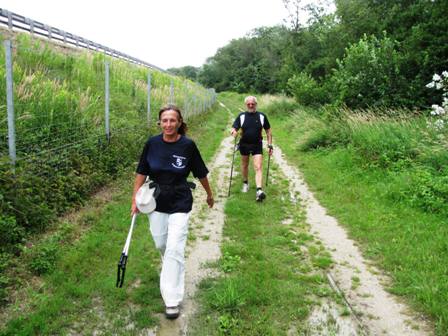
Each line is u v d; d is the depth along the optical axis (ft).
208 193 13.23
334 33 84.23
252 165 34.27
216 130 56.90
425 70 43.62
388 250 16.39
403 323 11.74
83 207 20.29
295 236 18.37
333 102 52.54
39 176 18.80
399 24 59.21
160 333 11.07
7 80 16.97
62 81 36.78
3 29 53.26
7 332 10.47
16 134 19.72
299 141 42.78
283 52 135.03
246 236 18.35
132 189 24.04
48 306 11.78
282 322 11.64
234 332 10.96
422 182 22.70
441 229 18.03
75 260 14.48
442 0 47.16
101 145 26.14
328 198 24.39
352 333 11.24
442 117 30.37
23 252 14.44
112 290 12.85
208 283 13.75
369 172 28.32
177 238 11.71
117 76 52.47
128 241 11.67
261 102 99.50
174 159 12.00
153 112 43.19
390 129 32.91
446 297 12.51
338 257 16.33
